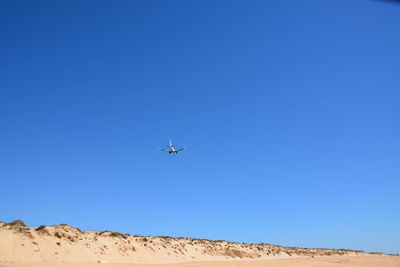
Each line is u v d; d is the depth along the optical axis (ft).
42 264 123.65
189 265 191.01
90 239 189.57
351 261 310.24
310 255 459.73
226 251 320.91
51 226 180.55
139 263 183.52
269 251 394.73
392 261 337.11
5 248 134.31
